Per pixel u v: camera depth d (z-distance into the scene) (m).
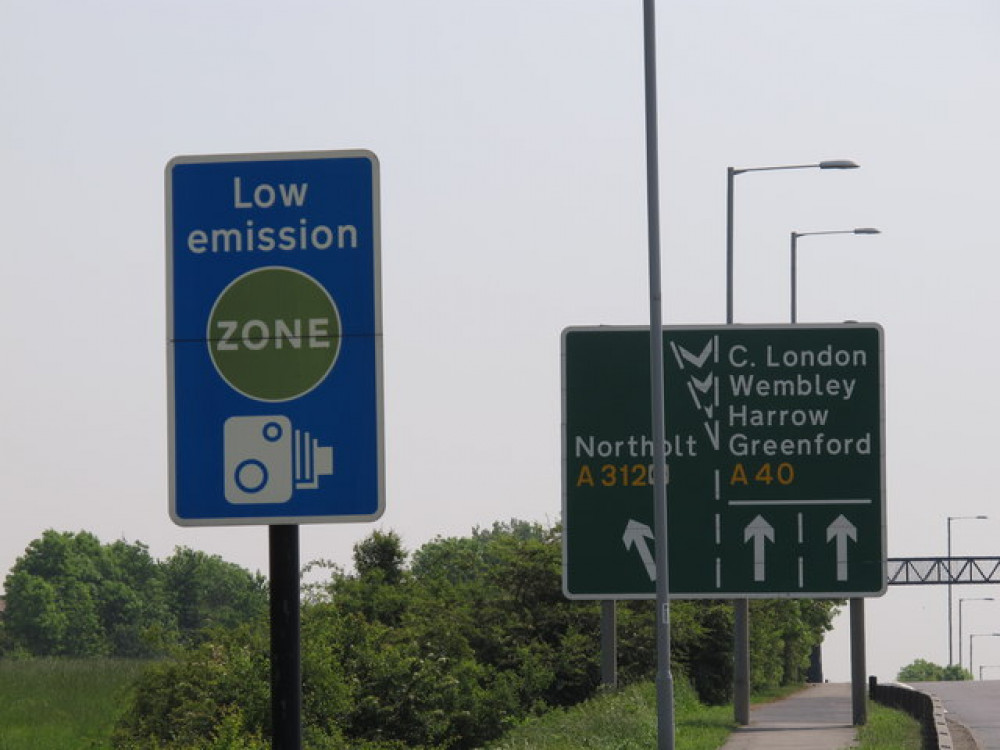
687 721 91.12
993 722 103.25
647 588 76.75
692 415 77.69
